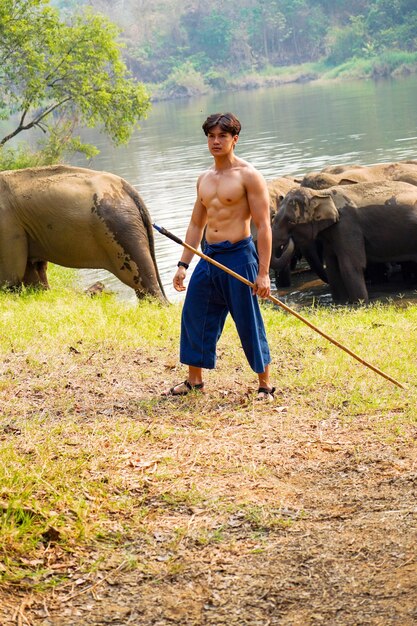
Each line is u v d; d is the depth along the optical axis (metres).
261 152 39.50
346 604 3.95
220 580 4.21
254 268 6.88
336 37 123.12
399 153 34.44
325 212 15.48
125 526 4.74
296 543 4.51
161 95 129.25
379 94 72.50
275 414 6.66
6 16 29.25
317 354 8.38
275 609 3.97
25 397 7.15
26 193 13.52
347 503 4.96
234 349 8.58
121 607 4.05
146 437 6.09
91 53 30.67
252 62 134.38
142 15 142.25
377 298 15.70
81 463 5.45
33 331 9.66
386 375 6.93
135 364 8.24
